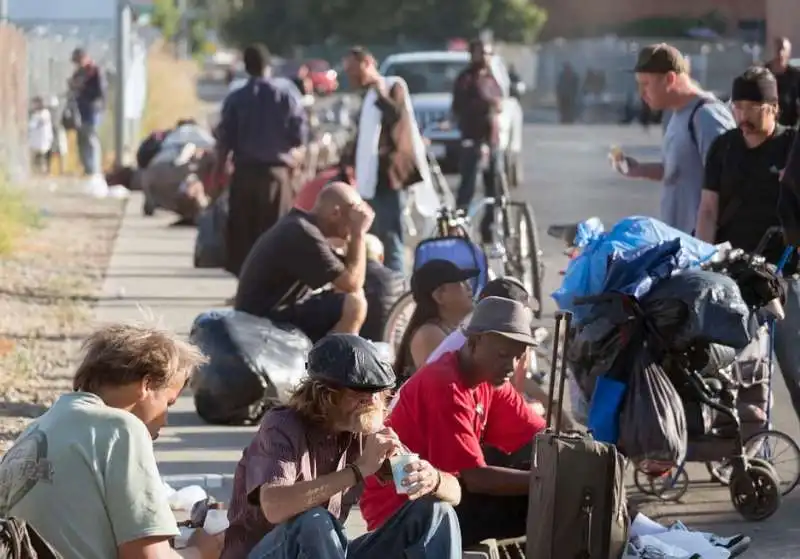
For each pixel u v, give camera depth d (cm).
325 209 2938
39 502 1416
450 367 1830
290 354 2891
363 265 2953
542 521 1739
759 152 2633
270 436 1563
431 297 2359
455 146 7500
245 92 4109
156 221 6341
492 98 5341
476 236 4128
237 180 4125
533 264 3509
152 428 1523
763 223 2645
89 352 1513
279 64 16325
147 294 4459
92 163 8131
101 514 1424
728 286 2239
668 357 2253
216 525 1677
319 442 1579
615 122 16450
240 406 2858
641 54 2911
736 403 2419
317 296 2997
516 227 3616
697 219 2742
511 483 1823
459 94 5366
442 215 3297
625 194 7719
